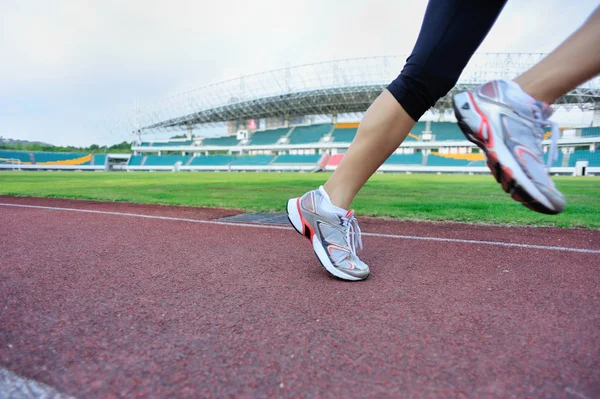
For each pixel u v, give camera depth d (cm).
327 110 4628
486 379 70
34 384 67
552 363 76
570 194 686
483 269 155
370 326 95
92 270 151
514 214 347
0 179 1387
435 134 3922
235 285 131
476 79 3562
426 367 75
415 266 160
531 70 93
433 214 349
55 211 372
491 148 93
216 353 80
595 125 3694
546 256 179
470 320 100
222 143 5131
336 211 138
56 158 4447
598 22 84
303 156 4241
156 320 99
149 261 167
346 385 68
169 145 5431
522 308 109
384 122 121
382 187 951
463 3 102
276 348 83
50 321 97
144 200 507
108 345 83
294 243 211
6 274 144
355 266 137
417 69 110
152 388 67
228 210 390
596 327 95
